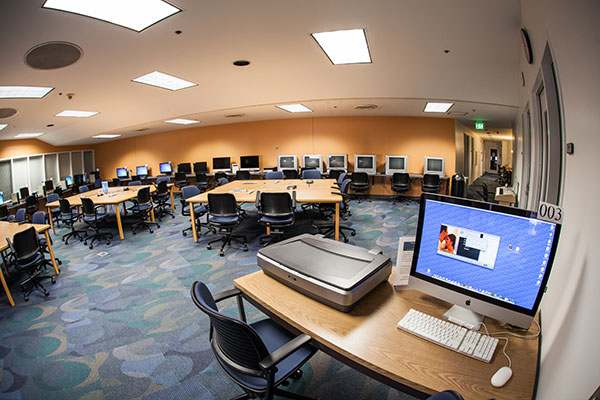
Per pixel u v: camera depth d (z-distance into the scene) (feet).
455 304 4.13
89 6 7.47
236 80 15.57
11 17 7.23
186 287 11.04
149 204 20.03
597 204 2.66
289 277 4.99
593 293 2.36
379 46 10.98
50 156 33.01
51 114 19.03
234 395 6.22
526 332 3.88
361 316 4.30
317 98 18.51
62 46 9.25
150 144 36.37
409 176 26.63
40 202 30.19
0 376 7.09
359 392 6.12
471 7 7.84
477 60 12.00
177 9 7.91
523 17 7.79
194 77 14.35
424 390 3.14
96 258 14.62
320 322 4.19
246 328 3.77
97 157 39.19
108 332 8.54
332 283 4.42
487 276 3.85
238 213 14.79
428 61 12.71
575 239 3.33
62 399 6.35
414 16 8.48
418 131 27.53
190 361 7.24
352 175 26.66
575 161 3.58
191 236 17.57
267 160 32.27
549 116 6.44
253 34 9.76
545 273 3.41
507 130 34.58
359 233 16.79
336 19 8.73
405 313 4.37
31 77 11.33
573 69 3.59
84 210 17.38
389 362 3.45
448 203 4.15
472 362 3.42
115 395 6.36
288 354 3.93
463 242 4.04
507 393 3.00
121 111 20.25
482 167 65.67
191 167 34.76
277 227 14.06
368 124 28.76
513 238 3.62
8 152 28.76
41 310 9.94
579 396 1.91
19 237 10.78
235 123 32.60
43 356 7.70
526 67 9.61
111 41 9.45
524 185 12.92
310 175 24.47
